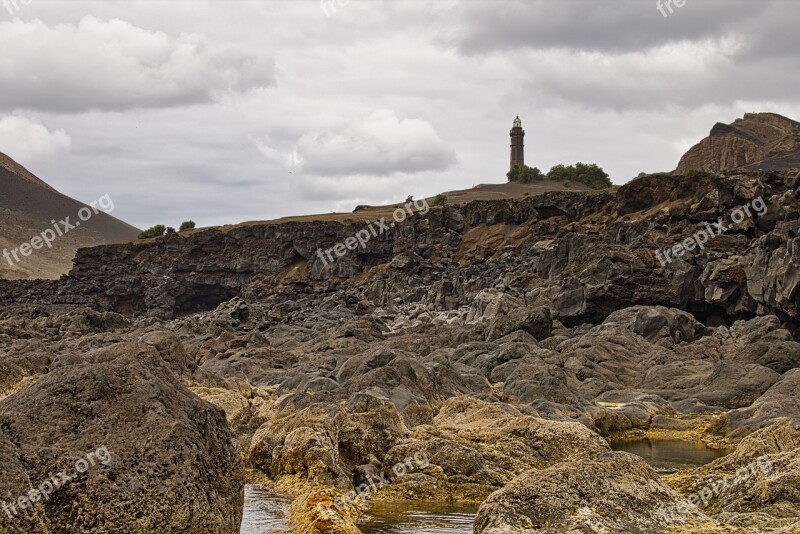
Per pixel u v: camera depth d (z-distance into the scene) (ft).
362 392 123.24
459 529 81.41
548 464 106.73
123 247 632.79
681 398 192.65
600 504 65.77
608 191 520.42
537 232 481.46
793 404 159.12
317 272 555.69
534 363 208.03
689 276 311.27
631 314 281.33
